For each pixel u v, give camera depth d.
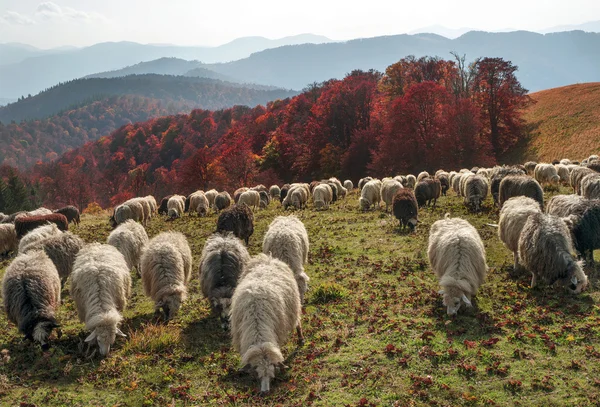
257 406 7.82
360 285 13.37
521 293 11.78
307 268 15.38
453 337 9.74
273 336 8.43
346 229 20.67
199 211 29.14
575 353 8.73
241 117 151.38
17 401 8.36
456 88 72.06
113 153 157.12
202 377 8.99
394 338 9.88
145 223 27.16
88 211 66.00
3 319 12.31
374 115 77.00
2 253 20.12
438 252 11.57
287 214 26.75
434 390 7.95
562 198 14.50
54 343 10.65
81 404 8.24
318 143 77.88
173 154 138.25
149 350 10.03
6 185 83.56
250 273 9.70
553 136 62.81
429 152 57.78
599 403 7.25
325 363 9.13
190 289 14.00
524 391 7.73
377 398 7.89
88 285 10.45
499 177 22.45
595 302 10.72
